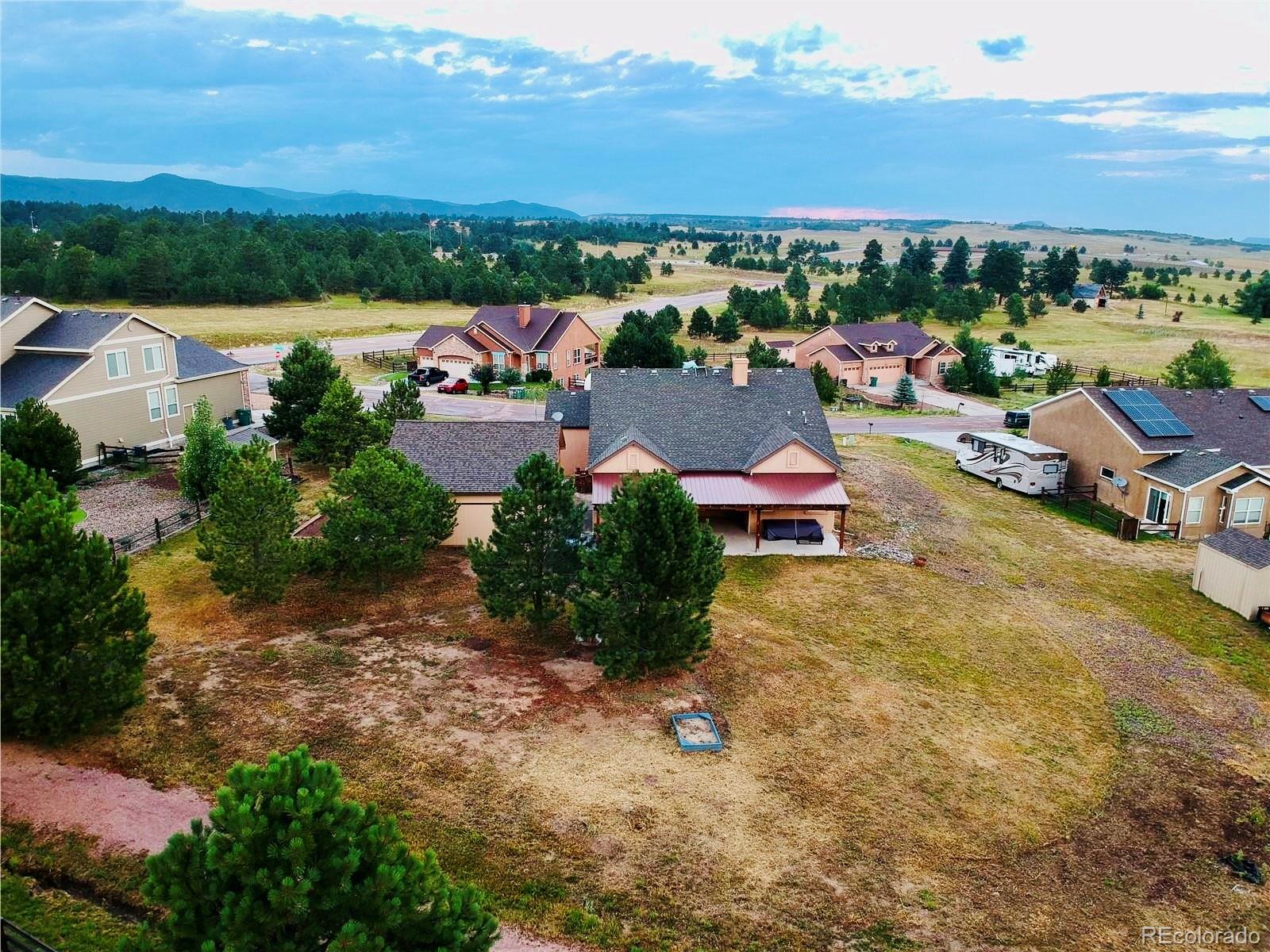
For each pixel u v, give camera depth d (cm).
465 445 4047
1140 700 2992
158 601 3034
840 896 1812
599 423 4566
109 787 1881
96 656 1964
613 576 2564
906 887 1877
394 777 2028
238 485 2852
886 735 2528
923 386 10150
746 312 14675
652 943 1623
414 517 3145
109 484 4431
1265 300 16512
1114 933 1842
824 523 4600
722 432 4547
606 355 8525
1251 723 2892
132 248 15888
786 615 3441
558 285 17538
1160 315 17050
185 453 4075
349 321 13100
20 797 1805
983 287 18725
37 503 1939
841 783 2244
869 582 3862
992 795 2295
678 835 1934
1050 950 1755
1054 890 1955
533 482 2836
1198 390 5591
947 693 2884
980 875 1962
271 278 15012
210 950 1060
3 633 1873
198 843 1176
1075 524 5000
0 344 4578
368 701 2392
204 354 5762
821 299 16062
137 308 13425
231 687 2392
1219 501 4791
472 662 2708
